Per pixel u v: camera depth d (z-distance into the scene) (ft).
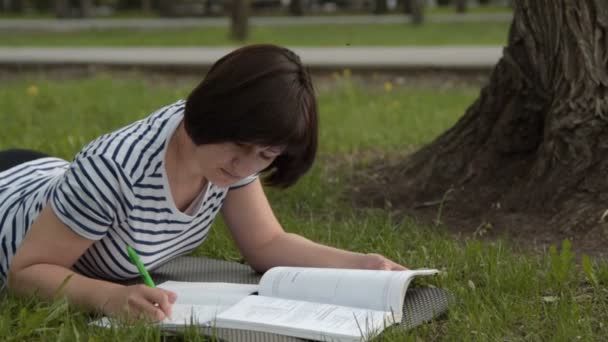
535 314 10.99
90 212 10.37
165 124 10.57
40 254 10.70
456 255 13.44
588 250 13.96
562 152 15.33
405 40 60.54
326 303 10.58
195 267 12.96
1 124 27.25
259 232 12.16
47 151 22.13
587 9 15.10
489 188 16.57
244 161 9.61
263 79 9.22
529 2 16.24
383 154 21.80
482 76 38.55
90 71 43.60
